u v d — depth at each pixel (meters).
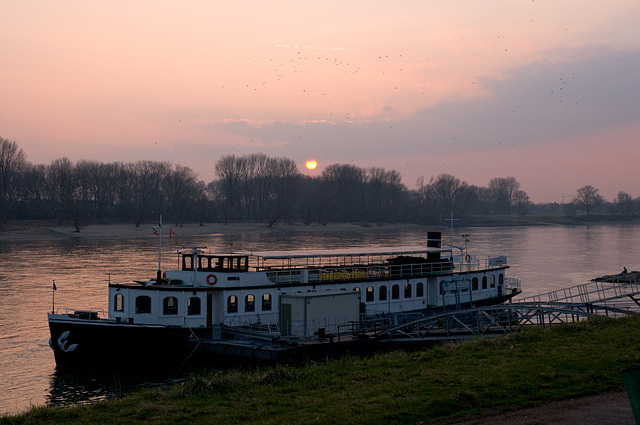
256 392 24.78
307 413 21.50
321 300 46.00
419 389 23.58
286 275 50.84
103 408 23.95
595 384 23.22
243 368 42.91
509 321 44.94
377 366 28.59
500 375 24.92
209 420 21.39
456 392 22.86
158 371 45.00
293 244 158.25
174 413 22.48
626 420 19.52
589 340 30.62
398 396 22.98
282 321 46.53
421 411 21.12
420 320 44.97
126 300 47.66
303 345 41.66
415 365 28.06
